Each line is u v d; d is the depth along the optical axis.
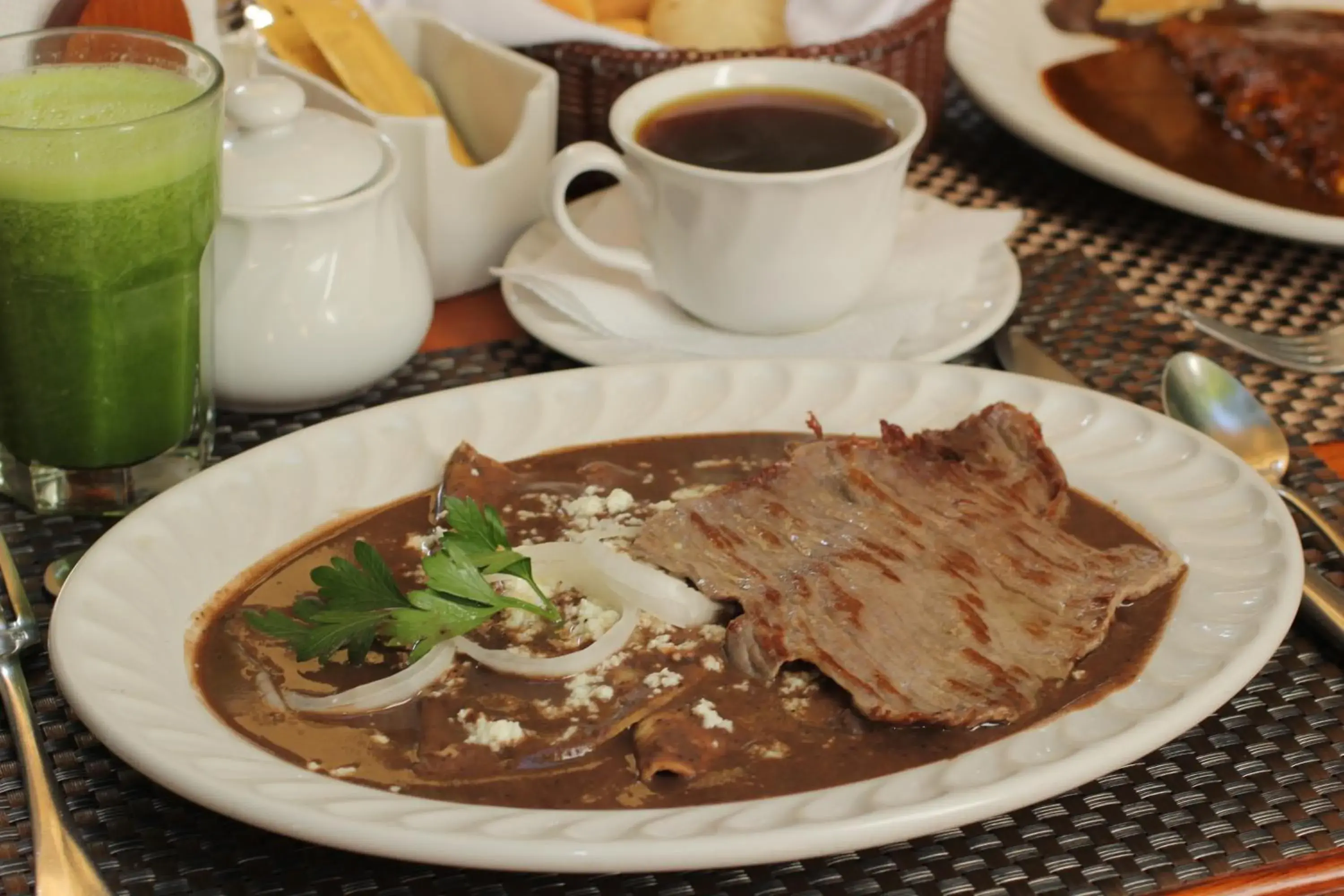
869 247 0.72
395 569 0.62
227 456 0.69
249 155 0.68
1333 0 0.97
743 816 0.53
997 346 0.75
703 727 0.56
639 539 0.61
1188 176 0.85
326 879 0.55
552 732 0.56
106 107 0.63
